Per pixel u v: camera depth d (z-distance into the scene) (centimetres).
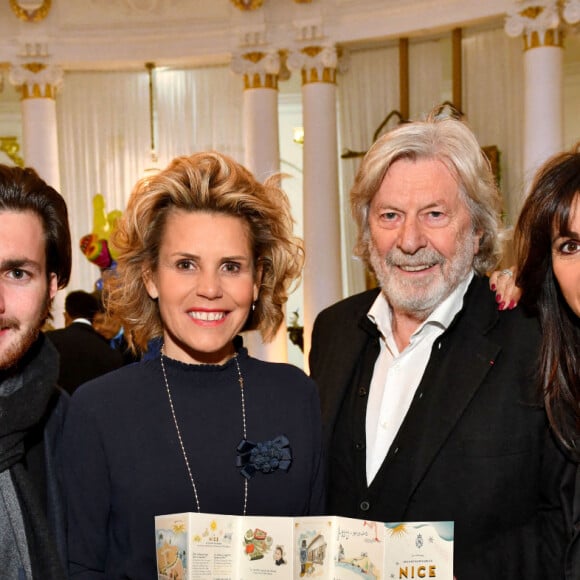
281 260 197
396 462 197
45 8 934
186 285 178
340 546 166
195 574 159
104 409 182
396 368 212
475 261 222
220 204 179
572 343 184
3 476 169
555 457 186
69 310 483
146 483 176
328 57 876
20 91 966
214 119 988
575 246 172
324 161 880
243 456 181
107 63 965
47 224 169
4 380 174
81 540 177
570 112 1009
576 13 744
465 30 852
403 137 205
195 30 935
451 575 163
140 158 1004
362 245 227
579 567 174
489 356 197
